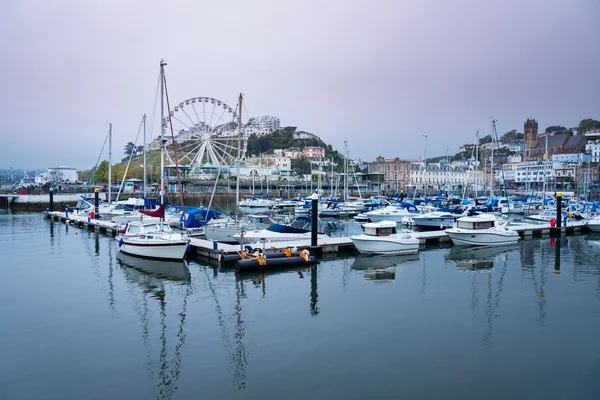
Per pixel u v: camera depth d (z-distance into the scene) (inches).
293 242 1691.7
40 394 625.3
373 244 1592.0
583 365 718.5
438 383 658.2
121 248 1565.0
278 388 643.5
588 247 1847.9
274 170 7534.5
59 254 1624.0
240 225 1824.6
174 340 811.4
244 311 972.6
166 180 5088.6
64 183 6107.3
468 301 1052.5
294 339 816.3
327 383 657.6
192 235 1881.2
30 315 941.2
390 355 751.1
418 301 1050.1
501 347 786.2
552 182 5984.3
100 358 738.2
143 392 633.6
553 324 900.0
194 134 4869.6
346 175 4170.8
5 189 4699.8
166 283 1205.1
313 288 1163.3
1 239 2003.0
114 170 6131.9
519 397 621.9
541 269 1409.9
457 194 5561.0
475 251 1734.7
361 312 968.9
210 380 666.8
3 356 743.1
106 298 1065.5
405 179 7844.5
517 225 2284.7
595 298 1080.8
